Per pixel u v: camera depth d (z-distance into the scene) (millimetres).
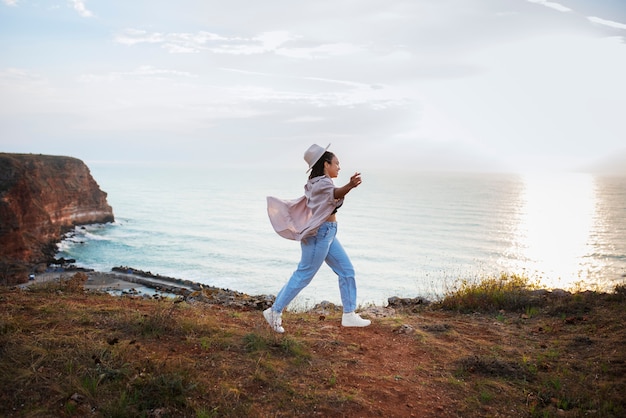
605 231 112375
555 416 3330
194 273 58844
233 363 3869
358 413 3293
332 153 4871
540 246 88250
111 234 89125
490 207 168500
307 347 4445
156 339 4254
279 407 3283
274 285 52844
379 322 5629
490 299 6727
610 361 4184
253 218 136875
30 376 3277
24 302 5148
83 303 5414
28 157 78125
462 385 3832
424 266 66312
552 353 4465
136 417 2998
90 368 3443
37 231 60281
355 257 73688
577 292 6625
